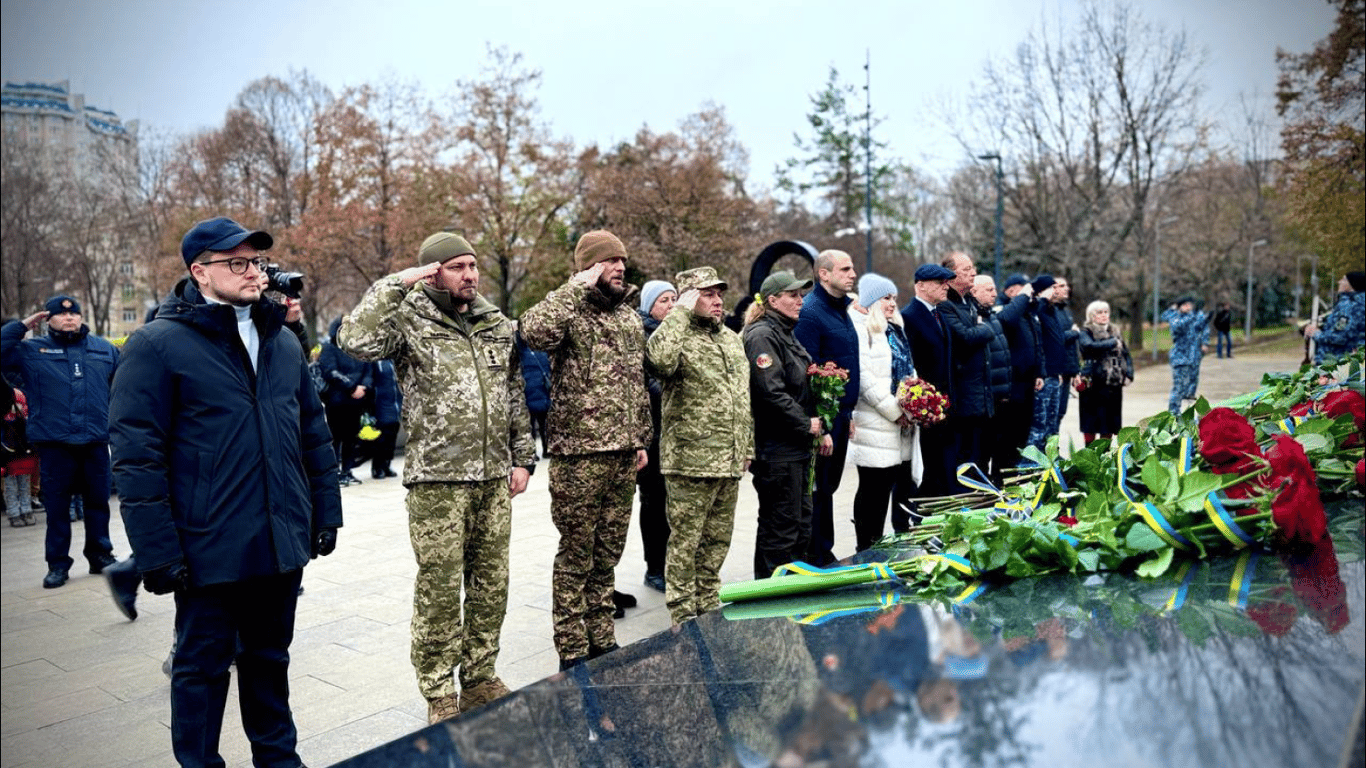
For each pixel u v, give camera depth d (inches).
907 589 86.4
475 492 146.5
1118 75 1138.0
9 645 198.1
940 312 247.4
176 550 116.4
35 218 1491.1
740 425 177.3
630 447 166.9
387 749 58.2
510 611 207.8
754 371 189.5
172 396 119.5
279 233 1296.8
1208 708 48.4
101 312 1873.8
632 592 223.3
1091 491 103.6
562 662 167.0
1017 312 303.3
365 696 161.8
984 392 251.1
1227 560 83.4
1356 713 46.9
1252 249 1658.5
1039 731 48.4
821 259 218.4
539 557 256.2
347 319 143.4
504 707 64.2
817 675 62.2
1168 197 1229.1
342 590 229.8
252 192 1371.8
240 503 121.4
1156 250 1256.8
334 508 138.0
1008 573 84.7
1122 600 72.6
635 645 76.3
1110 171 1178.0
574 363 163.6
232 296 123.6
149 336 119.2
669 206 1182.3
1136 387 818.2
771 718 56.6
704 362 174.4
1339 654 55.4
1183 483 87.4
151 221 1600.6
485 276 1239.5
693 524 176.7
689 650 72.6
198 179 1376.7
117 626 211.8
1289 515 81.0
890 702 55.5
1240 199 1565.0
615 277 165.9
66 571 254.4
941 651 63.7
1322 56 892.6
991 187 1263.5
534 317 158.7
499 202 1176.8
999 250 1064.2
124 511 114.2
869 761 48.2
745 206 1247.5
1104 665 56.6
